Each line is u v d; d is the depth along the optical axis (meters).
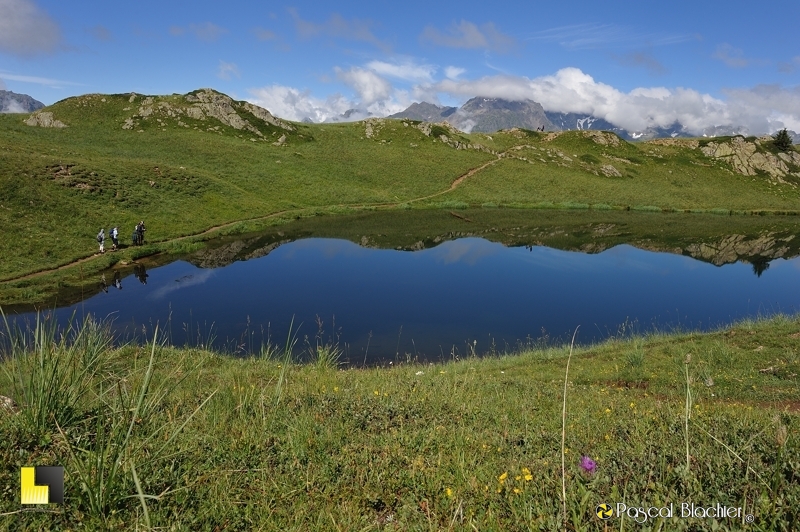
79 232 34.72
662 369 14.05
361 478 4.51
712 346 15.65
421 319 22.89
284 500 4.10
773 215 77.12
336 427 5.91
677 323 23.62
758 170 103.44
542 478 4.30
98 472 3.67
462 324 22.41
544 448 5.46
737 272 37.59
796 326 16.88
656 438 5.34
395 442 5.46
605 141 111.06
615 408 8.48
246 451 4.90
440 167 85.31
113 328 19.25
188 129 80.75
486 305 25.84
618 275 35.12
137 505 3.72
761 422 5.91
